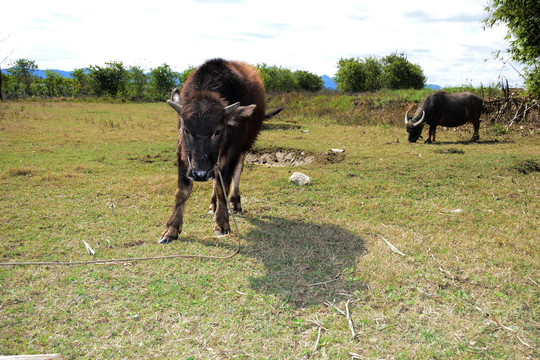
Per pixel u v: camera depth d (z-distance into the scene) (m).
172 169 7.86
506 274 3.65
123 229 4.71
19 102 28.28
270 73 37.09
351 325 2.88
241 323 2.91
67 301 3.15
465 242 4.40
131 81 44.00
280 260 3.97
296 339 2.76
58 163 8.16
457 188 6.76
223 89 4.54
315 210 5.63
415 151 10.38
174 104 4.09
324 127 16.16
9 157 8.56
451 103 12.34
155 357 2.55
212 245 4.32
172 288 3.37
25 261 3.84
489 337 2.78
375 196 6.34
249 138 5.48
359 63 31.94
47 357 2.44
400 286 3.46
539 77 11.38
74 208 5.41
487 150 10.55
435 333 2.82
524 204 5.85
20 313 2.99
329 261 3.95
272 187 6.70
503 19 10.77
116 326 2.85
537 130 14.11
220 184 4.54
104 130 13.35
